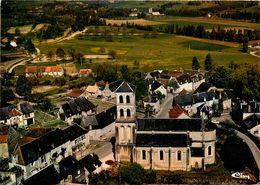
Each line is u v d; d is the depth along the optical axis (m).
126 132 180.62
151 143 174.25
